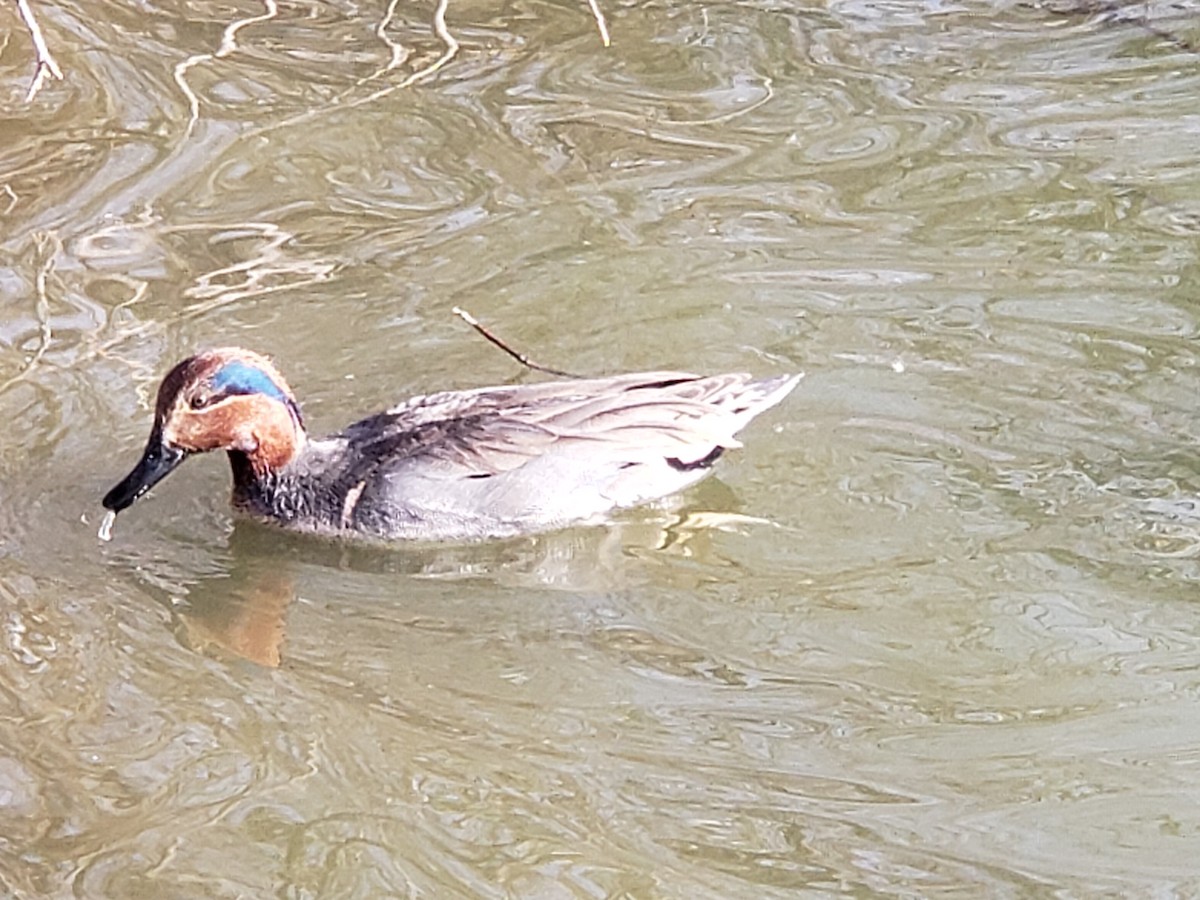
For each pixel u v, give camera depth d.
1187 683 7.97
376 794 7.48
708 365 10.13
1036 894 6.94
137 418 9.84
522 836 7.24
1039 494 9.10
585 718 7.89
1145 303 10.52
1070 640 8.23
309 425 9.80
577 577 8.88
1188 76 12.91
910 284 10.77
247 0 14.00
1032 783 7.48
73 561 8.99
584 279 10.91
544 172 12.00
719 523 9.06
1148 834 7.22
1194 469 9.21
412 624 8.59
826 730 7.79
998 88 12.84
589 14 13.86
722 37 13.55
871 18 13.79
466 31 13.68
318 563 9.10
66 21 13.57
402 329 10.55
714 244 11.20
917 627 8.34
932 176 11.84
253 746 7.78
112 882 7.04
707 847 7.18
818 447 9.47
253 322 10.59
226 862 7.13
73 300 10.78
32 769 7.63
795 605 8.51
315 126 12.48
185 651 8.40
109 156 12.15
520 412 9.34
